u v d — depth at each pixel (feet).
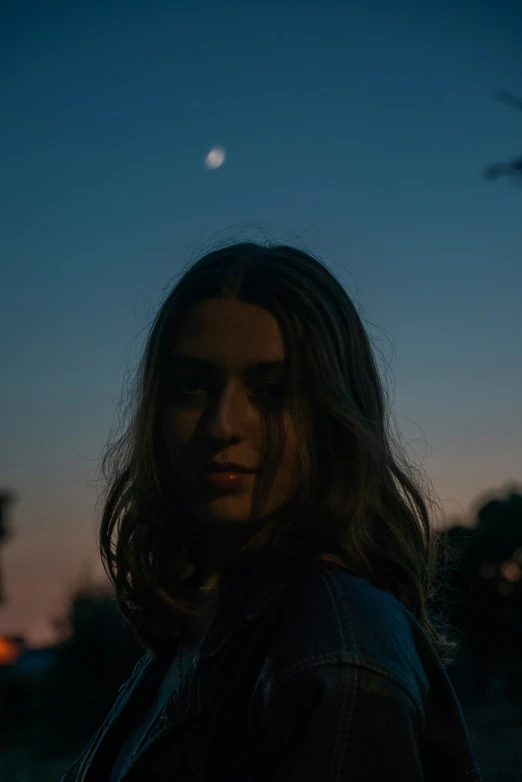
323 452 3.83
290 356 3.81
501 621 67.31
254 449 3.76
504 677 66.44
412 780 2.98
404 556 4.09
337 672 3.05
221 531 4.03
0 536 77.82
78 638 62.49
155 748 3.56
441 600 5.24
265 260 4.02
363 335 4.34
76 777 4.59
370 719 3.00
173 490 4.27
